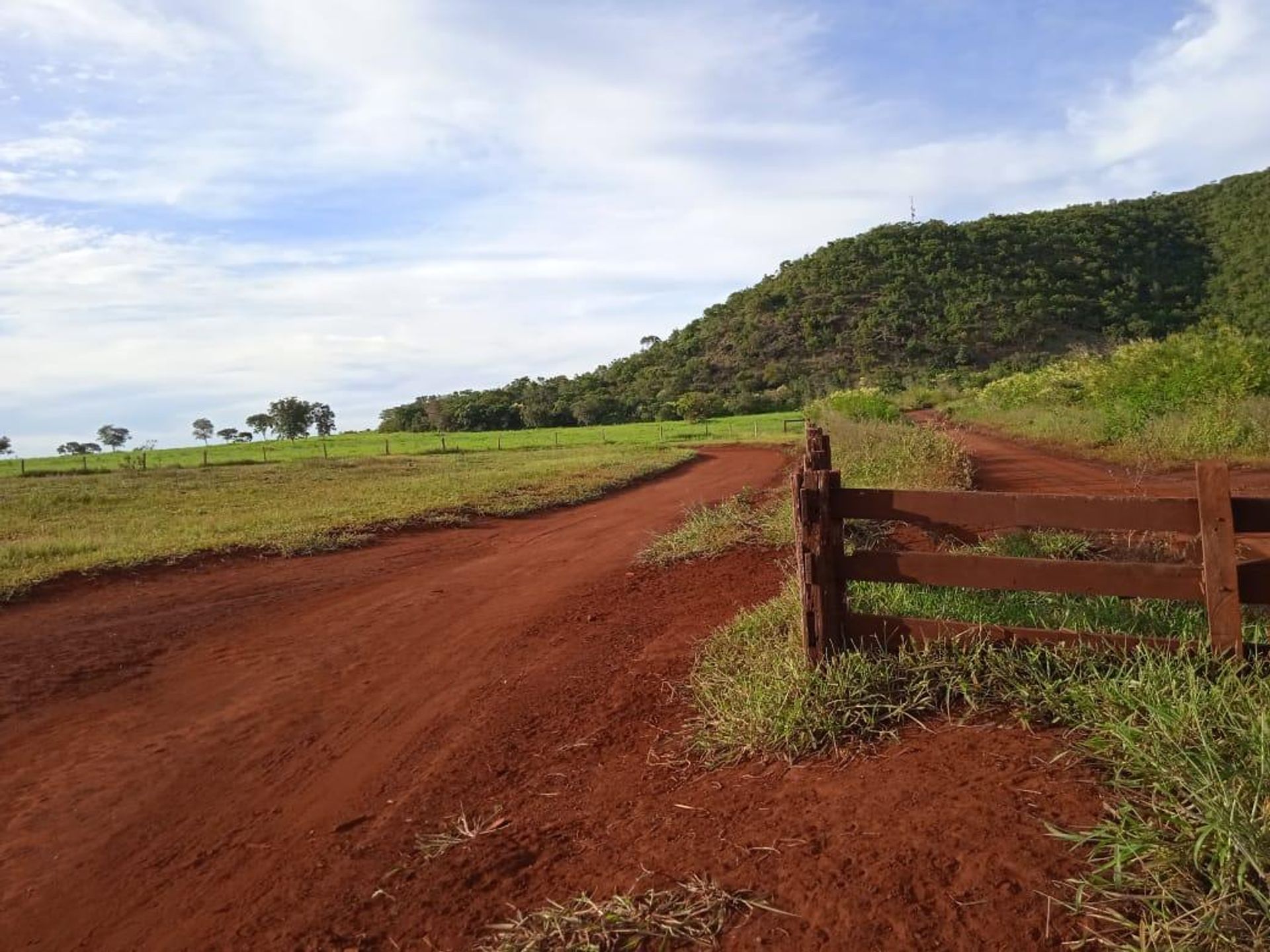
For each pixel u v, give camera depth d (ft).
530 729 18.06
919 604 19.10
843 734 14.05
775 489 58.95
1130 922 8.46
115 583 37.76
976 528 28.73
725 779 13.80
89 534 52.85
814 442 22.34
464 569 40.14
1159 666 13.19
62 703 22.38
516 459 131.34
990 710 13.87
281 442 246.27
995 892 9.33
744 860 11.00
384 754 17.62
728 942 9.50
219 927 11.70
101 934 11.91
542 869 12.01
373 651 26.14
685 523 46.16
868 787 12.19
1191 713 10.91
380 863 12.93
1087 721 12.35
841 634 15.62
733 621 21.76
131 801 16.33
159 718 21.01
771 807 12.37
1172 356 67.00
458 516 58.59
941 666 14.71
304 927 11.38
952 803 11.18
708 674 18.52
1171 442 53.47
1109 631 15.79
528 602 31.37
